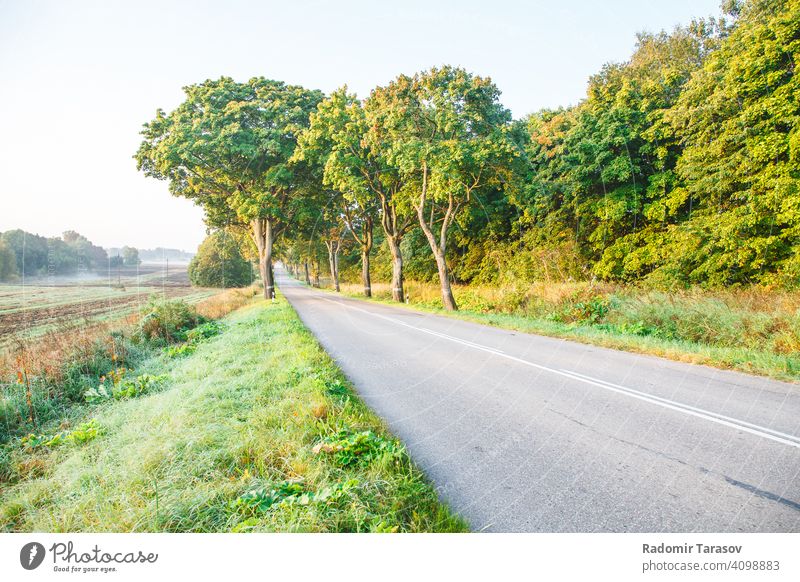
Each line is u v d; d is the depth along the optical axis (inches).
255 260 2410.2
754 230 477.1
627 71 978.1
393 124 721.6
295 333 410.6
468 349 353.4
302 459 145.3
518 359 306.8
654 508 118.0
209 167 1011.9
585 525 111.6
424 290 1052.5
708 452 148.6
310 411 187.2
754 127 478.9
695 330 356.2
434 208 912.3
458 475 140.4
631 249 679.7
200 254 1720.0
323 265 2326.5
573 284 584.1
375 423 179.9
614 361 289.7
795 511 114.0
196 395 223.5
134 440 173.6
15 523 129.3
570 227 840.3
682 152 634.2
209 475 139.4
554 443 162.2
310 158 933.8
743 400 198.7
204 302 943.7
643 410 191.6
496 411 199.9
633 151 701.3
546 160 906.1
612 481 133.0
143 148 1026.7
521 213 968.9
